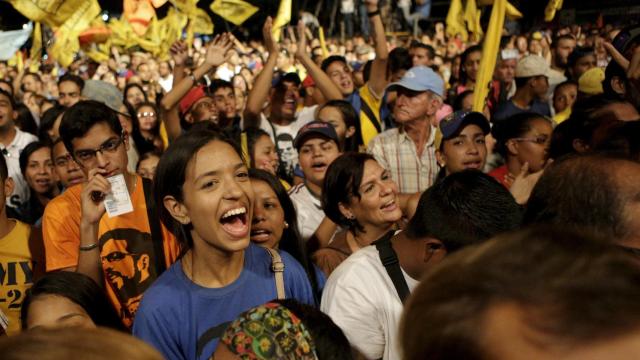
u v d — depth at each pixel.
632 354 0.56
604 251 0.63
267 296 2.06
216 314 1.98
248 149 4.23
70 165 3.93
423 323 0.64
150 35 9.88
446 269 0.66
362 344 2.03
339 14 21.12
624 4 16.23
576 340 0.57
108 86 5.42
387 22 19.44
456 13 8.62
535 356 0.58
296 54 5.77
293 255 2.82
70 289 2.19
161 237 2.68
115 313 2.35
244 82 9.90
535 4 15.47
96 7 7.19
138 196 2.72
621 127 2.34
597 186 1.55
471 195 1.87
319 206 3.92
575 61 7.14
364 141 5.63
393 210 2.85
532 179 3.40
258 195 2.75
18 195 5.02
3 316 2.68
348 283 2.04
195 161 1.89
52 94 11.75
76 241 2.79
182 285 1.99
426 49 7.68
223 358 1.42
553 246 0.64
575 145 2.91
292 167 5.52
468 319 0.61
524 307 0.59
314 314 1.50
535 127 3.53
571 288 0.59
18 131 5.23
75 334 0.67
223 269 1.99
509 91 7.33
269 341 1.39
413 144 4.60
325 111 4.77
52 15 7.03
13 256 3.07
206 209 1.89
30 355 0.63
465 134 3.75
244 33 19.81
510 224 1.85
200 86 5.62
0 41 8.88
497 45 4.91
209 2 18.73
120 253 2.63
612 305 0.57
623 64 3.64
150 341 1.94
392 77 5.91
